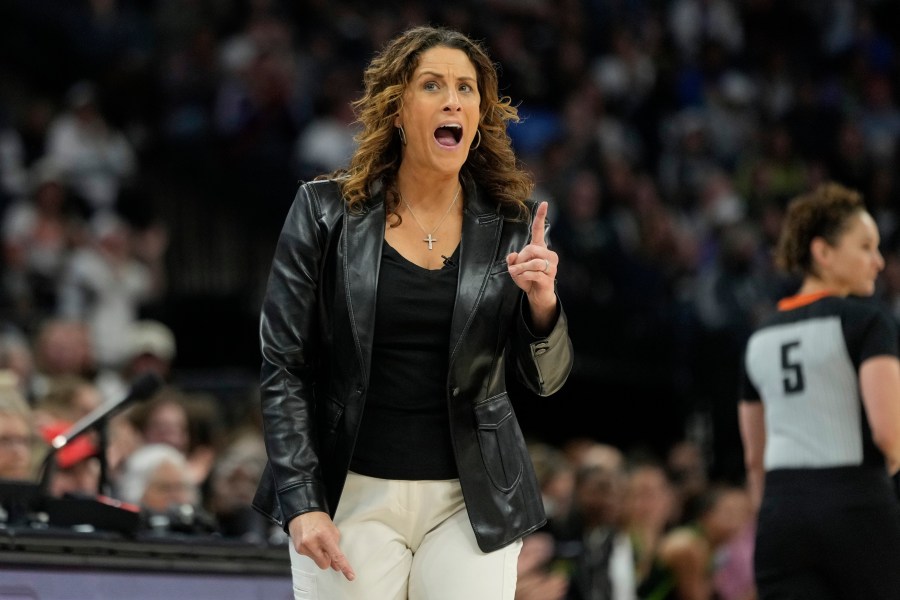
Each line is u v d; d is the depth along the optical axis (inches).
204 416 776.9
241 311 1215.6
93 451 557.9
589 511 754.2
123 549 460.4
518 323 342.3
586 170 1435.8
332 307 343.9
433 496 339.9
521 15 1674.5
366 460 340.5
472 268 345.1
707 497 848.9
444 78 345.4
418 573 340.5
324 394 346.9
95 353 1065.5
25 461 554.3
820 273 519.8
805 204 524.4
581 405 1253.7
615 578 730.8
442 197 354.9
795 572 490.9
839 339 491.8
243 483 657.6
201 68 1373.0
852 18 1881.2
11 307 1061.8
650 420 1280.8
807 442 493.7
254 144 1343.5
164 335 918.4
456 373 339.3
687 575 757.3
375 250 345.1
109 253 1105.4
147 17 1481.3
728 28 1825.8
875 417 477.4
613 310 1286.9
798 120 1705.2
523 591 682.2
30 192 1139.9
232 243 1299.2
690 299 1294.3
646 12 1793.8
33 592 433.1
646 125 1649.9
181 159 1305.4
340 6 1558.8
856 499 482.0
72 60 1421.0
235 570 493.0
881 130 1771.7
